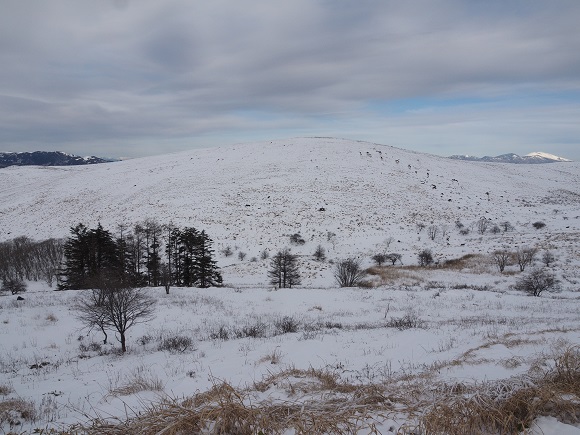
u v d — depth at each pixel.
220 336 16.12
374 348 10.59
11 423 6.24
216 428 2.79
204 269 41.22
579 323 13.84
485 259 43.84
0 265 50.03
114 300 16.52
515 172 123.06
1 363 14.73
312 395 4.41
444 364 6.83
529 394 3.27
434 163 115.56
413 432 2.92
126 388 7.44
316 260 50.41
